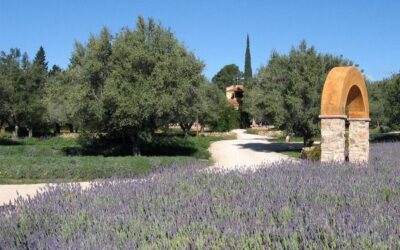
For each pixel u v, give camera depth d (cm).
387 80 4153
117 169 1670
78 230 435
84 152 2636
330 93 1272
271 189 603
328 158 1262
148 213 488
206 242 369
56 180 1591
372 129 6091
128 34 2312
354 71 1371
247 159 2417
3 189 1322
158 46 2273
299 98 2678
